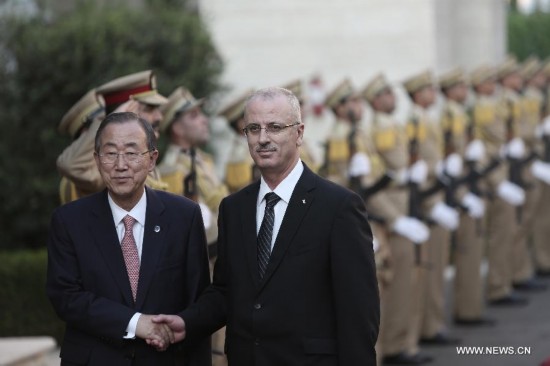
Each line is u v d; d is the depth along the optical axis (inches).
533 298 1336.1
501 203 1275.8
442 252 1093.1
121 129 526.0
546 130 1445.6
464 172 1182.3
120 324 515.2
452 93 1160.8
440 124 1151.6
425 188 1067.9
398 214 976.9
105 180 527.8
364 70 1553.9
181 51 1206.9
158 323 517.3
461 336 1123.3
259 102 514.0
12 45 1187.3
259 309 512.4
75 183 610.9
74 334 530.3
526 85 1405.0
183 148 740.7
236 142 840.3
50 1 1288.1
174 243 534.9
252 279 515.8
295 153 523.2
